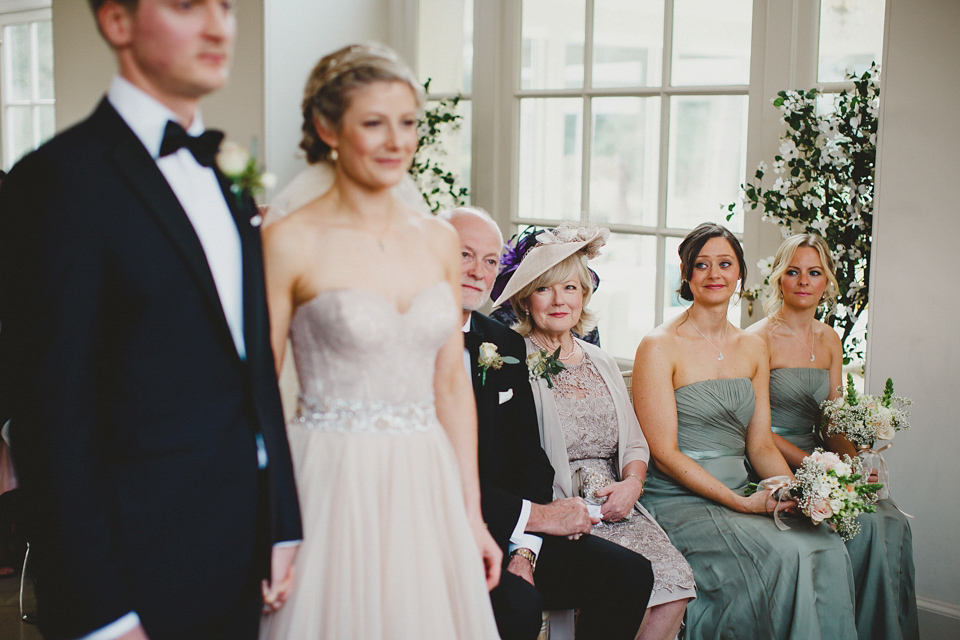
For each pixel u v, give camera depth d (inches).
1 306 46.3
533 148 156.3
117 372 48.4
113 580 46.7
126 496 48.5
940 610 111.0
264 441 54.0
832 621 94.7
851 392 107.7
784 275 116.2
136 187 47.7
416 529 62.2
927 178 108.6
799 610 93.0
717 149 136.3
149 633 49.1
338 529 60.6
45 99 225.8
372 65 59.1
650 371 107.3
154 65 48.6
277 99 154.5
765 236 132.6
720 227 109.7
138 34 48.0
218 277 52.4
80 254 45.6
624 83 144.3
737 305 136.3
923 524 112.3
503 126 158.2
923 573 112.7
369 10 166.9
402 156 60.7
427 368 64.7
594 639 89.5
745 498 102.2
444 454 65.3
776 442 114.9
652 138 142.0
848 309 124.6
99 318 47.0
